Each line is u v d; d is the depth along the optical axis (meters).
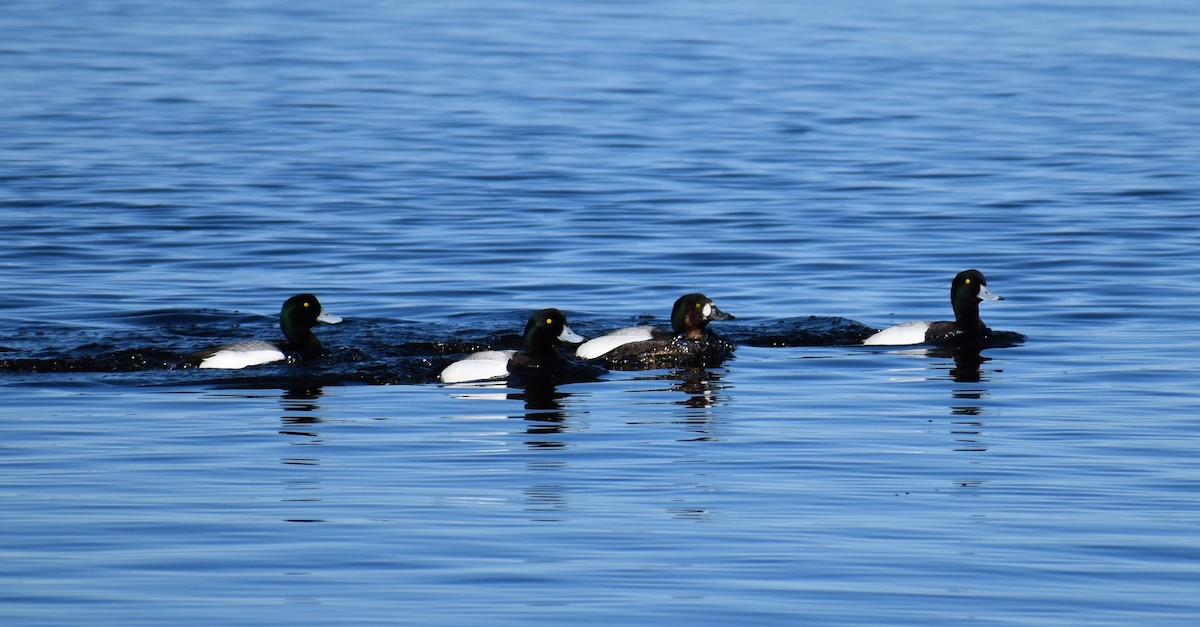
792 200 30.62
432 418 15.85
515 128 40.50
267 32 63.03
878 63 53.78
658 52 56.66
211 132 39.22
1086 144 37.66
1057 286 23.06
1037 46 57.81
